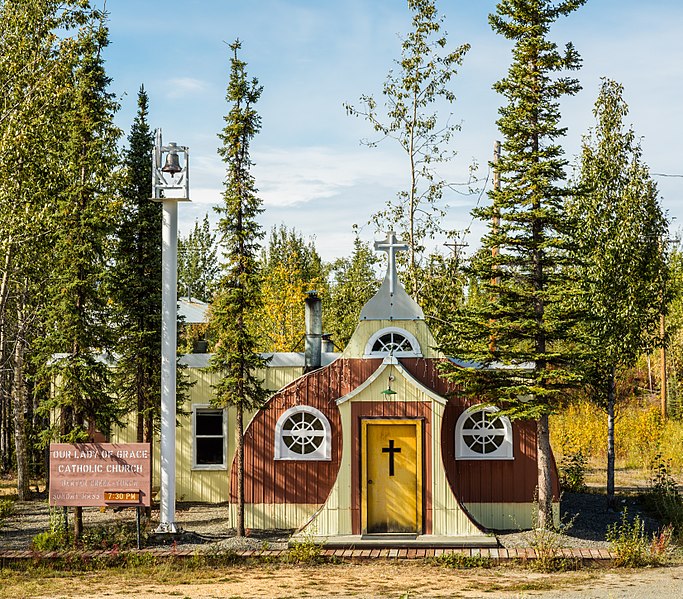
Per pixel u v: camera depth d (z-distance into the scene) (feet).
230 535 66.85
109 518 74.90
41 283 88.38
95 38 82.74
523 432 68.85
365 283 122.93
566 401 69.00
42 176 80.59
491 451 68.85
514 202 63.62
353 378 70.28
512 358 62.13
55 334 64.69
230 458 84.64
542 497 63.98
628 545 57.67
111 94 69.41
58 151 82.12
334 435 70.59
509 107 64.39
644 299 75.97
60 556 59.31
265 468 70.69
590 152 78.28
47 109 81.51
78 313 64.90
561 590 49.80
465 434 68.90
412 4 108.58
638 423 123.65
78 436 64.23
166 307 66.64
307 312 78.07
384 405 66.08
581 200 77.15
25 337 92.12
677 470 106.32
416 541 62.49
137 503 62.80
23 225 77.25
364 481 65.41
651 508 76.84
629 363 77.30
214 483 84.33
